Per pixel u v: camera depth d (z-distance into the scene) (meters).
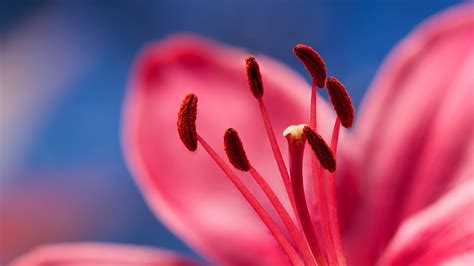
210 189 0.39
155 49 0.39
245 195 0.36
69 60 0.61
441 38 0.39
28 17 0.62
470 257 0.36
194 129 0.36
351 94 0.59
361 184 0.39
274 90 0.39
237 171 0.39
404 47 0.39
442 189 0.38
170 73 0.39
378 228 0.38
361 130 0.39
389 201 0.38
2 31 0.62
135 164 0.38
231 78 0.39
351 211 0.38
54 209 0.56
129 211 0.57
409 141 0.38
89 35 0.62
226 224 0.38
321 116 0.39
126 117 0.39
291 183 0.36
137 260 0.37
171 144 0.39
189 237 0.38
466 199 0.38
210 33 0.61
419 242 0.37
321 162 0.35
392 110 0.39
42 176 0.58
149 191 0.38
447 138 0.38
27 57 0.61
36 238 0.55
